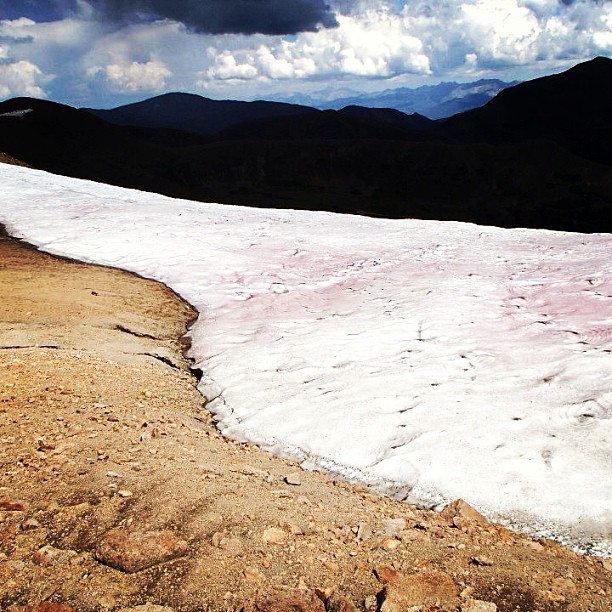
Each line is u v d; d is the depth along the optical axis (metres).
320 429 7.98
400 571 4.25
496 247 21.47
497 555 4.66
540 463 6.69
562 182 122.56
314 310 14.47
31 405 6.98
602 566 4.78
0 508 4.79
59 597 3.79
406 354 10.69
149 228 25.75
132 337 11.92
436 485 6.47
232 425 8.35
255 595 3.88
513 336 11.36
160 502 4.96
